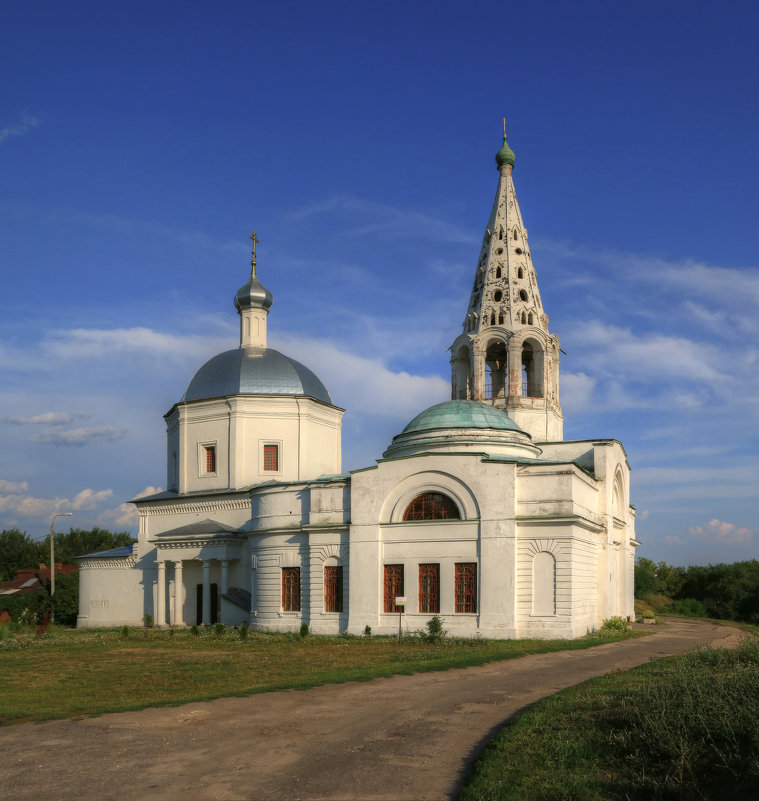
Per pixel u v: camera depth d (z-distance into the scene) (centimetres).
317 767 1413
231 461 6034
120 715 1884
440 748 1549
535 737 1571
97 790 1284
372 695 2167
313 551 4869
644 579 9800
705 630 5153
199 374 6419
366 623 4562
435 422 5197
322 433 6388
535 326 6103
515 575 4259
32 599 6994
